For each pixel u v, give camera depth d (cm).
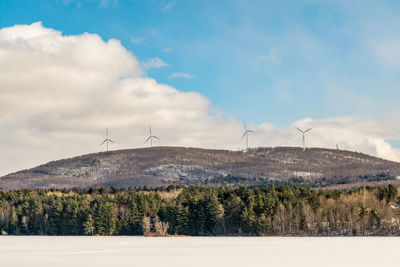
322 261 9881
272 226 19988
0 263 9888
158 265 9350
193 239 17925
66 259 10544
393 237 17938
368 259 10175
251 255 11150
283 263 9594
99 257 10950
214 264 9456
